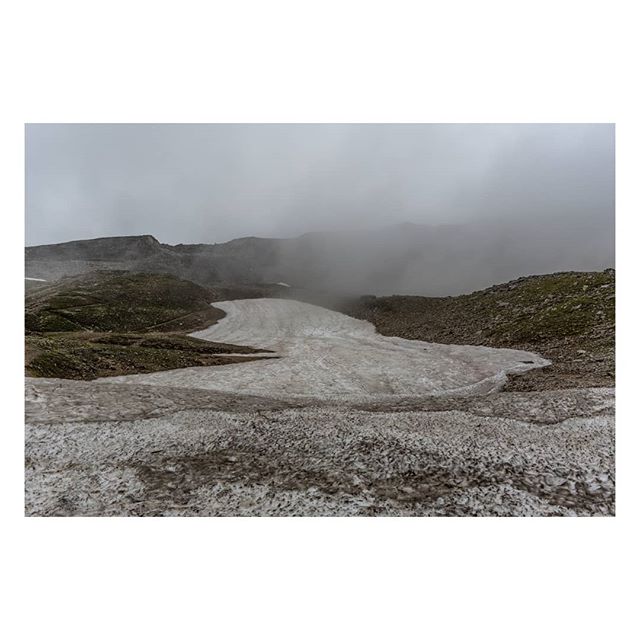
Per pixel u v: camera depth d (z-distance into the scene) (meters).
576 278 59.66
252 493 14.48
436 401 25.75
